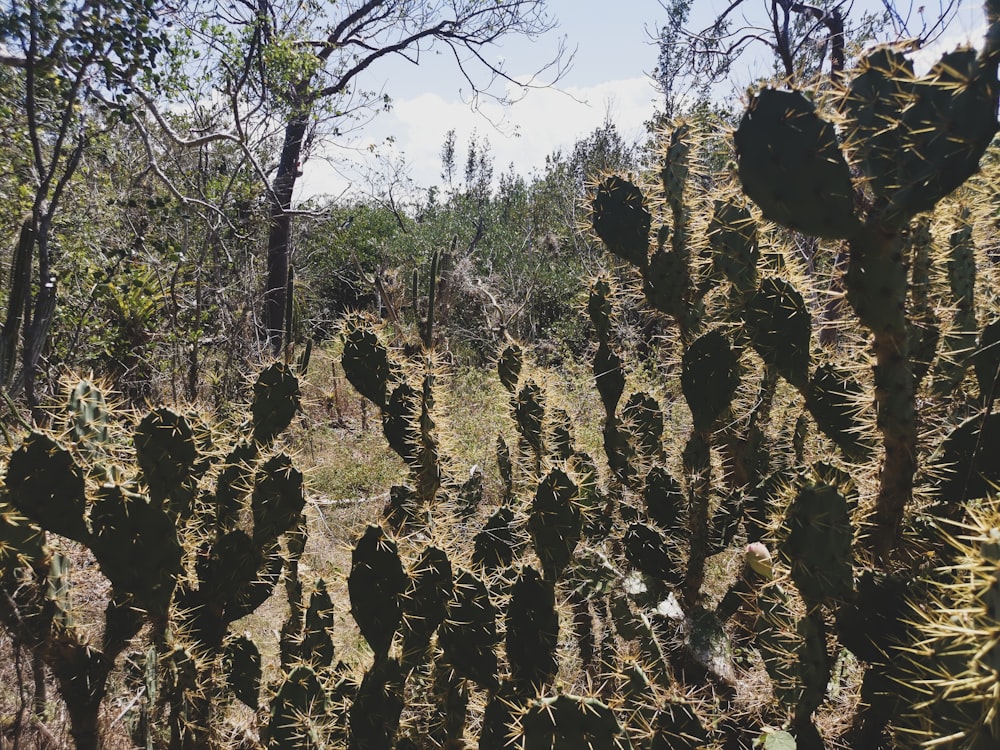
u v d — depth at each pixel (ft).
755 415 9.97
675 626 8.31
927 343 7.41
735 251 8.63
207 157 28.50
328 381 31.96
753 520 8.94
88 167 21.06
